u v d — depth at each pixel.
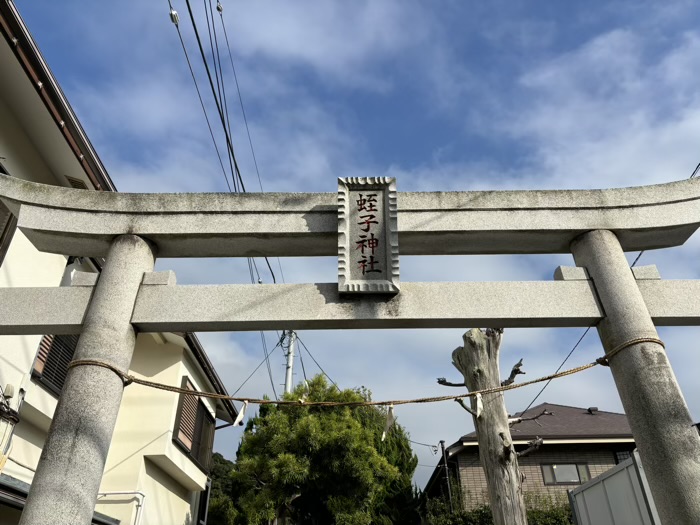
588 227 6.34
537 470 18.42
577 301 5.89
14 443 9.23
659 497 4.86
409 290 5.89
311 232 6.29
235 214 6.37
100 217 6.28
